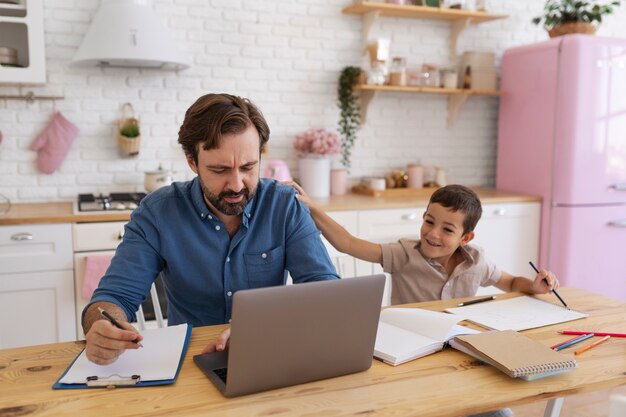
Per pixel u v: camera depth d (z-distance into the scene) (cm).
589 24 385
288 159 386
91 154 343
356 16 389
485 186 445
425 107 419
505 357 125
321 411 106
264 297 107
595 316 167
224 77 365
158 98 352
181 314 165
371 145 407
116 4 306
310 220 168
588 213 375
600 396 287
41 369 124
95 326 120
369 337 122
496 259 379
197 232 158
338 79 390
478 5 404
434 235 195
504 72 416
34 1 301
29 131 331
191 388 115
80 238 287
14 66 306
